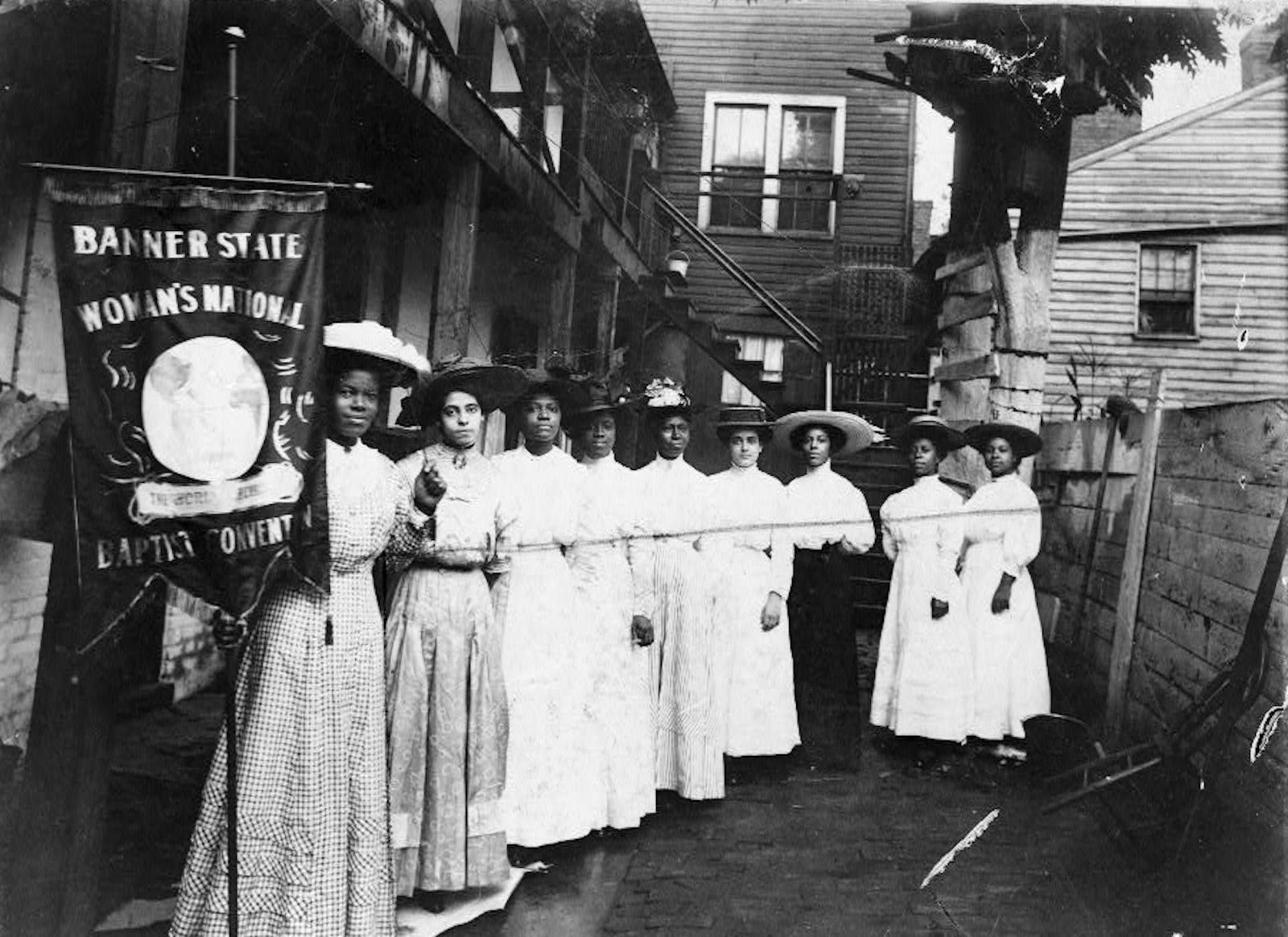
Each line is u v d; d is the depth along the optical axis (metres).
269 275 2.47
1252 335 7.96
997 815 4.10
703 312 7.13
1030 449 4.96
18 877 2.54
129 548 2.38
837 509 4.88
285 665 2.57
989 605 4.88
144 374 2.39
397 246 5.02
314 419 2.52
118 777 3.70
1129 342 8.27
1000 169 5.86
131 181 2.41
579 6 5.73
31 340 3.43
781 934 3.04
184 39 2.82
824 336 6.96
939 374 6.42
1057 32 5.16
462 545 3.09
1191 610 4.30
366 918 2.66
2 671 3.47
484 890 3.25
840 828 3.93
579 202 6.03
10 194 3.31
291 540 2.48
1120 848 3.70
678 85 6.58
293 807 2.56
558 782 3.64
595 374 5.85
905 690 4.80
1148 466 4.82
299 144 4.27
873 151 6.72
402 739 3.00
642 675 3.98
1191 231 8.10
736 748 4.58
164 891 2.97
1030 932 3.07
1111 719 4.84
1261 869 3.47
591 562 3.86
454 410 3.19
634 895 3.31
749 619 4.66
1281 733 3.50
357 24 3.51
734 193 6.85
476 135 4.63
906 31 5.42
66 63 2.86
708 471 6.63
